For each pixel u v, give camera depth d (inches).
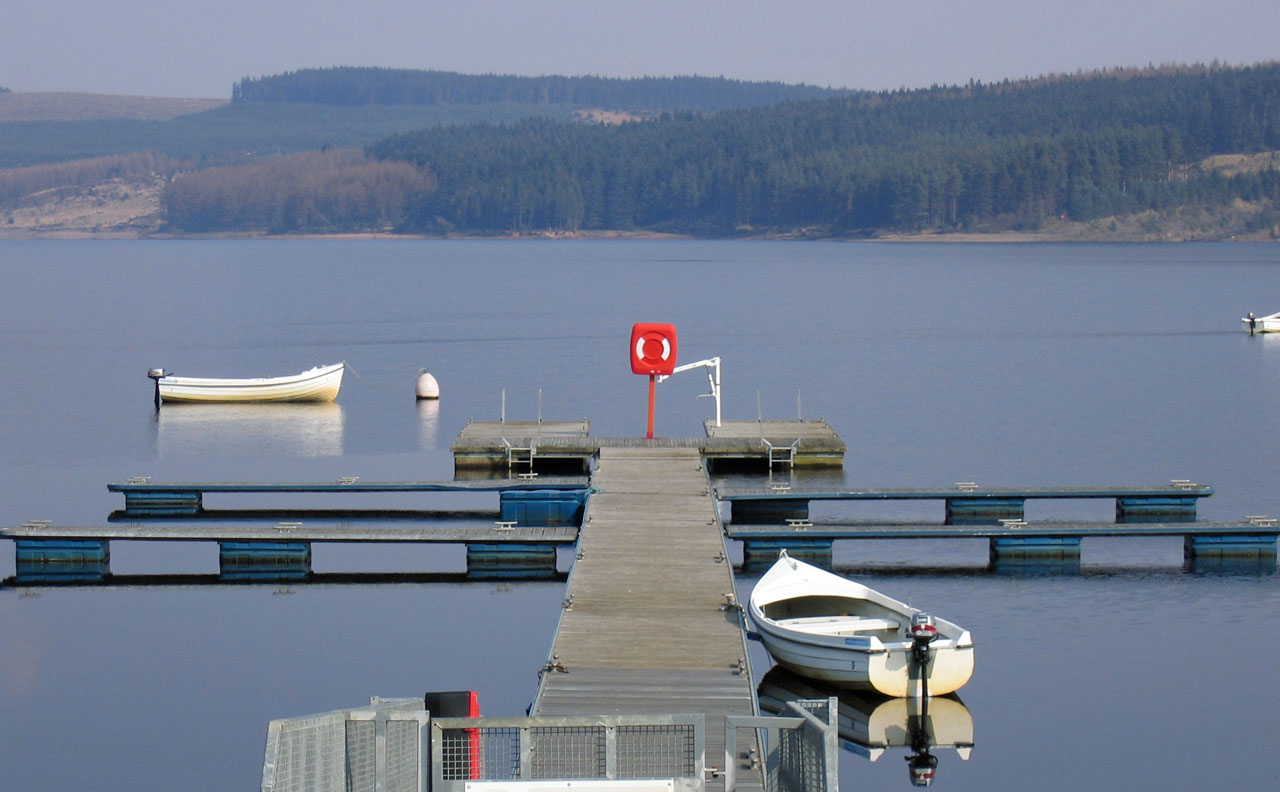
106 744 1077.1
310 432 2524.6
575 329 4520.2
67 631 1350.9
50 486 2020.2
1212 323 4687.5
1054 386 3085.6
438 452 2313.0
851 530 1568.7
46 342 4094.5
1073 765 1032.8
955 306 5516.7
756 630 1253.1
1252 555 1581.0
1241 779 1008.2
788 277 7854.3
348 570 1566.2
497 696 1165.1
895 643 1095.0
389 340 4158.5
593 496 1640.0
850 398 2918.3
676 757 816.9
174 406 2822.3
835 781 633.0
